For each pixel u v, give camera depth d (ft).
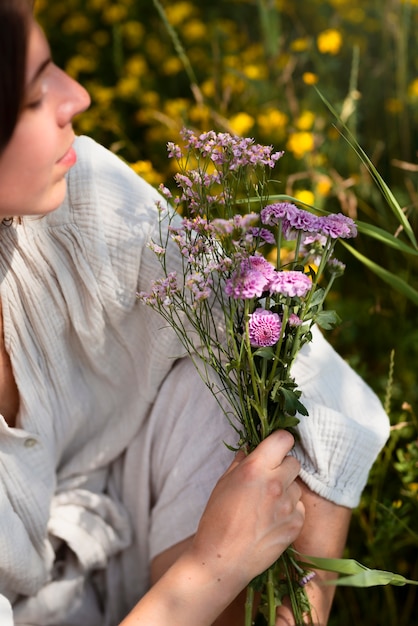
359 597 5.05
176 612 3.86
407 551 5.05
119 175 4.14
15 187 3.62
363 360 5.84
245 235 3.79
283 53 7.47
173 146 4.01
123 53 8.27
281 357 3.95
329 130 6.64
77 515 4.40
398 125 6.84
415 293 4.41
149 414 4.42
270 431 4.00
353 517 5.06
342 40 7.54
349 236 3.88
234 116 6.67
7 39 3.36
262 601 4.17
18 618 4.34
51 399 4.25
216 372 4.03
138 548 4.51
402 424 4.71
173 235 3.94
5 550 4.12
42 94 3.56
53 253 4.06
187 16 8.46
